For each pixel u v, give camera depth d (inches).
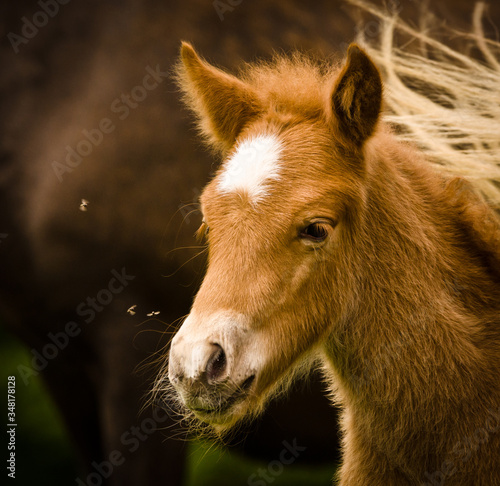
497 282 245.1
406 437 236.2
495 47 314.0
